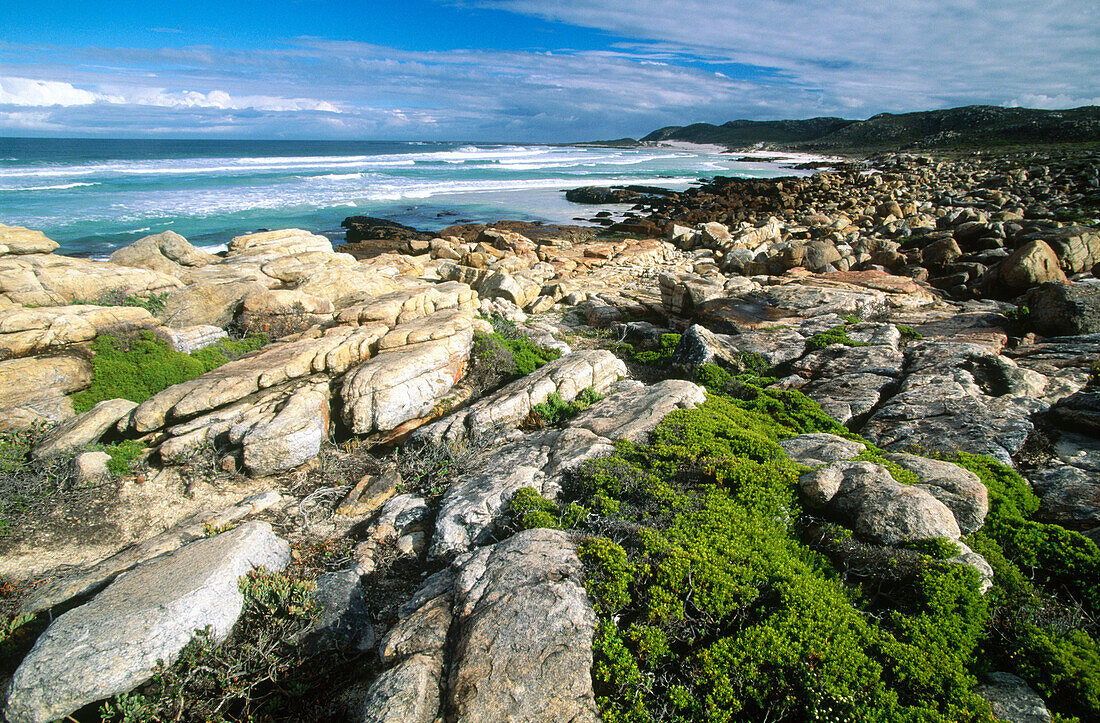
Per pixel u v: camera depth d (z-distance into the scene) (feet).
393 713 15.92
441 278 81.61
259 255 62.59
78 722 18.44
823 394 37.42
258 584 22.12
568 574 19.70
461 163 300.81
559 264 92.84
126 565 24.86
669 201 174.29
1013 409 30.58
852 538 21.45
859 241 80.38
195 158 252.42
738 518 22.52
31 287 41.16
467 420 36.09
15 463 31.17
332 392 38.55
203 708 18.97
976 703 15.93
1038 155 258.16
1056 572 21.43
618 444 28.99
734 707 15.94
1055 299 42.22
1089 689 16.37
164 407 34.37
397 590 24.70
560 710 15.60
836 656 16.63
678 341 51.49
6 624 22.11
